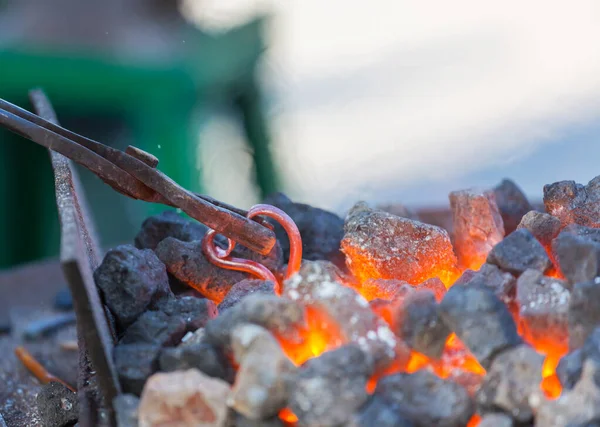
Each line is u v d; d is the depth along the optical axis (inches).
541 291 33.8
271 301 32.9
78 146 35.2
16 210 72.6
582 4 151.0
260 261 37.7
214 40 79.5
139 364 33.5
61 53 71.3
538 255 34.5
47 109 41.6
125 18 77.7
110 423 33.3
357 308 33.2
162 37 78.4
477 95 132.5
